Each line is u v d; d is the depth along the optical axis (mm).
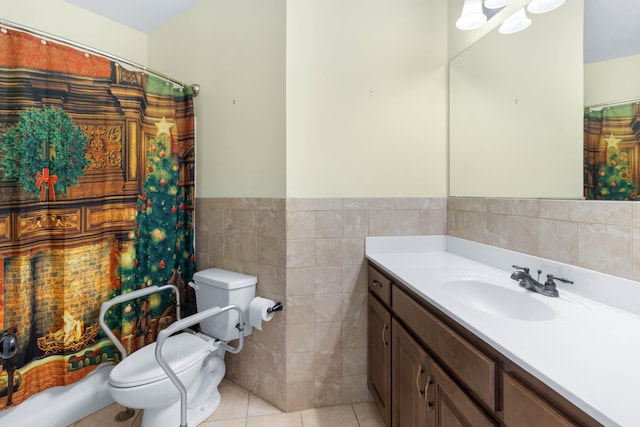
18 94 1338
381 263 1543
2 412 1387
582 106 1087
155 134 1838
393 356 1386
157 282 1864
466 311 919
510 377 707
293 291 1685
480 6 1396
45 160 1425
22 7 1762
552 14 1201
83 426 1581
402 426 1303
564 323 840
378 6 1756
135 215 1714
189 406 1608
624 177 952
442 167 1845
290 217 1663
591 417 516
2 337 1318
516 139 1361
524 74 1324
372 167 1768
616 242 969
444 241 1846
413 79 1797
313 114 1692
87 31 2035
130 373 1351
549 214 1200
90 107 1546
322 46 1699
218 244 1965
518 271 1192
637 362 639
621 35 970
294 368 1708
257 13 1770
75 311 1517
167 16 2150
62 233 1472
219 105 1956
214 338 1724
